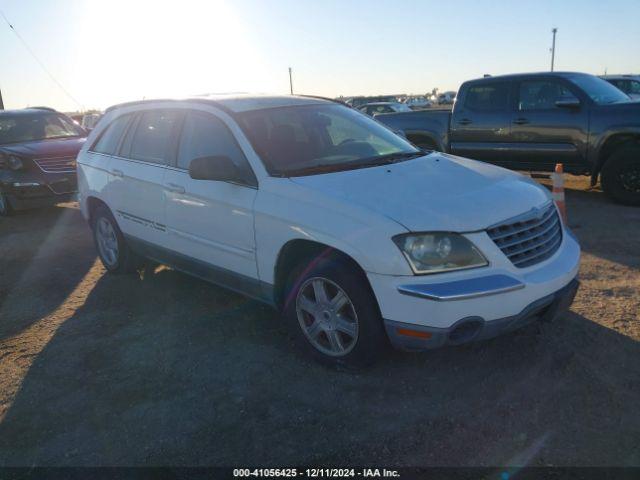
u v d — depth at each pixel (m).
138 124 5.41
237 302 5.05
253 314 4.76
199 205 4.43
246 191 4.05
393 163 4.24
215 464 2.94
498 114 9.29
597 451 2.86
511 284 3.25
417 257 3.22
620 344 3.89
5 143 10.04
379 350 3.55
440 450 2.94
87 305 5.25
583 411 3.19
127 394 3.65
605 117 8.14
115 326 4.72
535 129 8.87
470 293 3.16
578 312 4.43
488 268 3.28
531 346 3.93
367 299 3.44
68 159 9.55
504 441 2.98
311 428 3.18
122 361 4.09
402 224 3.27
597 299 4.67
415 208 3.37
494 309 3.24
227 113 4.45
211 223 4.36
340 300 3.60
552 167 8.91
